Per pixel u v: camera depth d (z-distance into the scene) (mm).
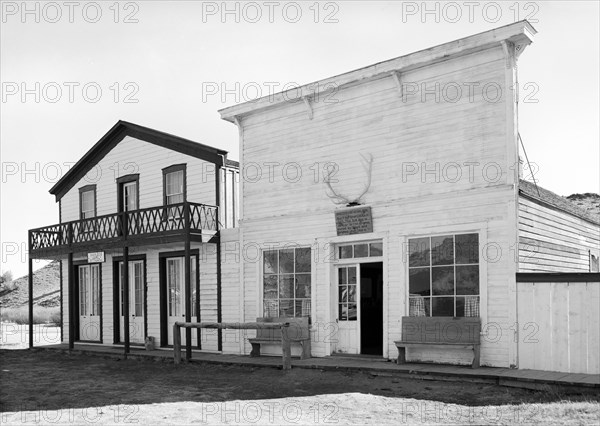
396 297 12117
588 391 8836
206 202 16188
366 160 12891
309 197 13891
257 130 15086
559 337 10117
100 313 19219
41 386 11516
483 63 11297
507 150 10867
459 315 11289
